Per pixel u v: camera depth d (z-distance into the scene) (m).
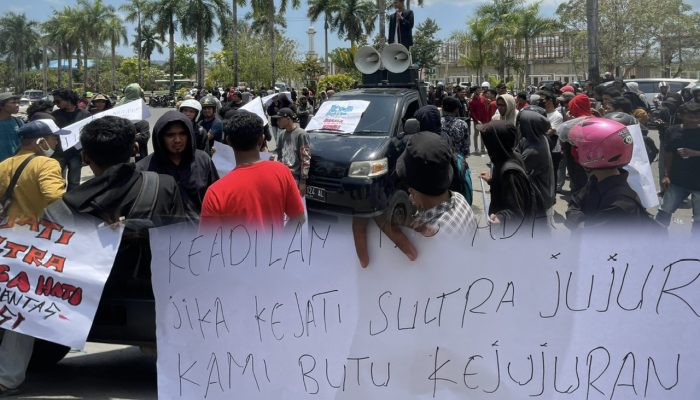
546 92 8.67
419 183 2.86
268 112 13.68
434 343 2.97
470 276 2.91
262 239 3.25
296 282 3.17
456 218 2.93
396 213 2.97
